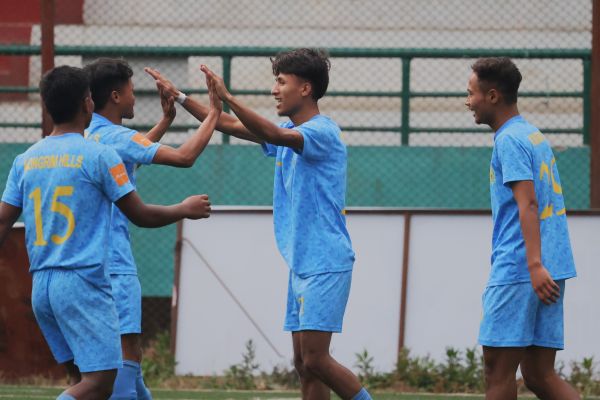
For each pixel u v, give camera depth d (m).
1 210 17.28
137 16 47.59
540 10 47.62
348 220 31.27
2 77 45.31
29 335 30.44
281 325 31.11
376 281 30.97
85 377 16.52
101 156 16.73
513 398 18.27
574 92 37.03
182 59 42.94
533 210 17.77
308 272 19.00
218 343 31.14
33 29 46.28
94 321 16.48
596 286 30.47
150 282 36.25
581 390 28.69
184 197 36.62
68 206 16.56
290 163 19.47
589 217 30.73
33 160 16.92
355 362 30.64
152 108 41.72
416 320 30.77
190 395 28.00
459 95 37.06
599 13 32.25
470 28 48.09
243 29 47.94
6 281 30.53
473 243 31.00
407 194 36.81
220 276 31.42
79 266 16.44
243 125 20.81
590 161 33.34
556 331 18.33
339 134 19.58
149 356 32.03
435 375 29.47
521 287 17.98
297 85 19.55
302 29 48.09
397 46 48.03
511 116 18.70
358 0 48.34
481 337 18.33
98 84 19.78
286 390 29.23
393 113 46.75
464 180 36.81
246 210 31.62
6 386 29.64
